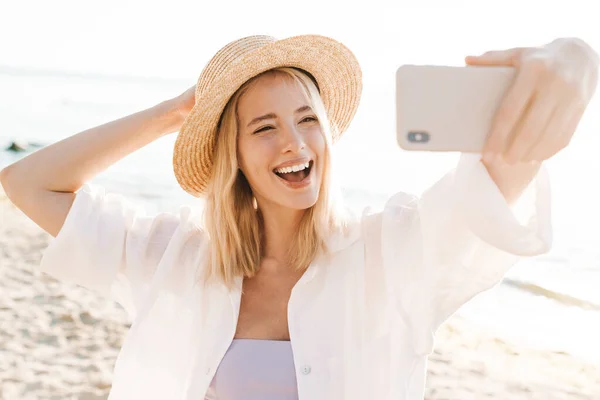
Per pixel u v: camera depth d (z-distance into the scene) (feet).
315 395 6.17
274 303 6.75
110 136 7.10
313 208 6.68
